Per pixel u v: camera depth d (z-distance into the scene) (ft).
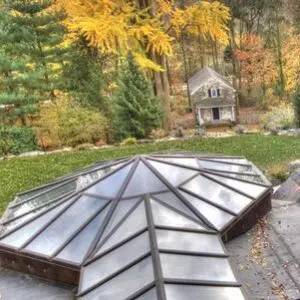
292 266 23.49
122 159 32.40
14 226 28.27
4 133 71.51
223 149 65.77
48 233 26.25
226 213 26.43
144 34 72.23
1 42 77.82
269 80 126.93
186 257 21.94
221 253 22.70
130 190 26.76
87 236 24.86
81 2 73.92
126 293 19.80
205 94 114.83
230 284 20.29
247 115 115.85
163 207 25.52
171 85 138.41
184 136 74.95
